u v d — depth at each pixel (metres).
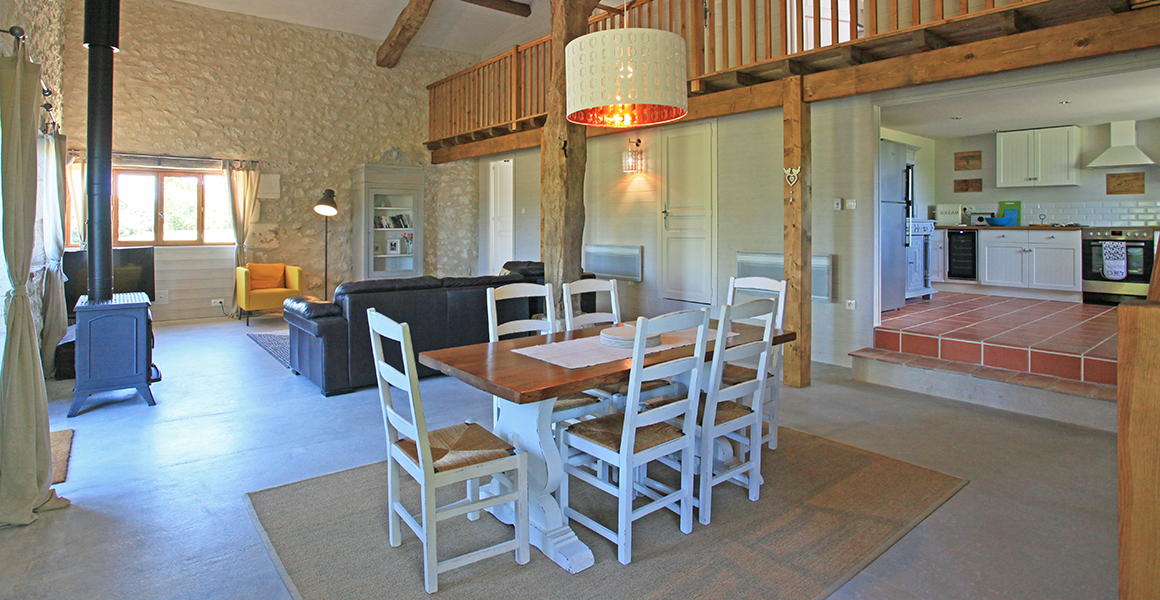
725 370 3.14
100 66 3.94
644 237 6.51
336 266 8.75
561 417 2.58
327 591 1.94
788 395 4.17
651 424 2.25
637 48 2.37
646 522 2.41
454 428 2.33
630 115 2.80
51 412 3.81
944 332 4.52
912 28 3.70
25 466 2.40
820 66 4.36
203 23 7.61
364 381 4.30
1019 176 6.72
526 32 9.00
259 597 1.92
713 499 2.60
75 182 6.51
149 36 7.27
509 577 2.03
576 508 2.56
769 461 3.00
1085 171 6.36
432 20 8.73
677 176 6.12
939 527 2.35
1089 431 3.41
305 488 2.71
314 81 8.45
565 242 4.78
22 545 2.21
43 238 4.54
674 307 6.22
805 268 4.34
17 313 2.44
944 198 7.50
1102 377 3.64
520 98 7.24
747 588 1.96
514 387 1.94
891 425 3.53
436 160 9.37
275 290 7.43
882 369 4.42
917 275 6.38
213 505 2.55
